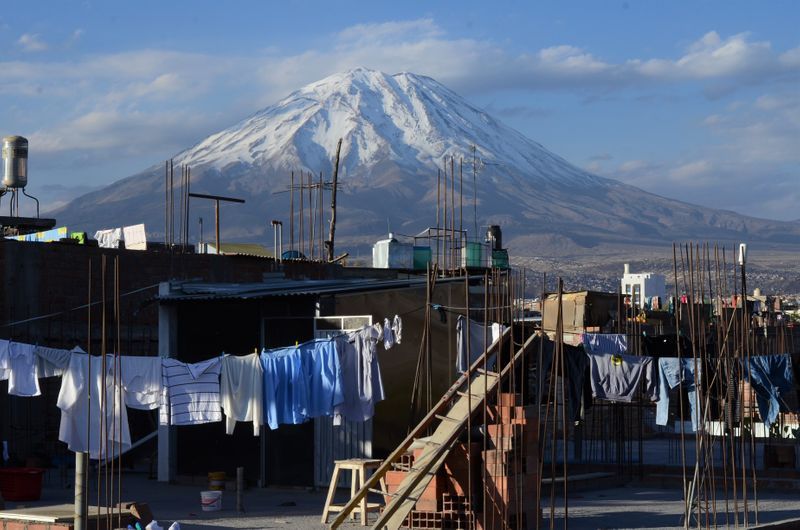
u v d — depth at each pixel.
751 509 28.00
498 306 28.47
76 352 24.94
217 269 43.34
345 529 23.86
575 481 32.06
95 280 39.50
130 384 25.31
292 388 26.78
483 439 23.17
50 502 28.11
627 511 27.28
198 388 26.05
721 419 28.16
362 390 27.02
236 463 31.97
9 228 47.81
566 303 46.78
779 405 33.62
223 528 24.03
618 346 33.31
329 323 30.89
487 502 22.67
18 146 48.69
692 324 25.34
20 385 25.45
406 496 22.19
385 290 31.00
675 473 34.62
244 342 32.09
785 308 98.12
